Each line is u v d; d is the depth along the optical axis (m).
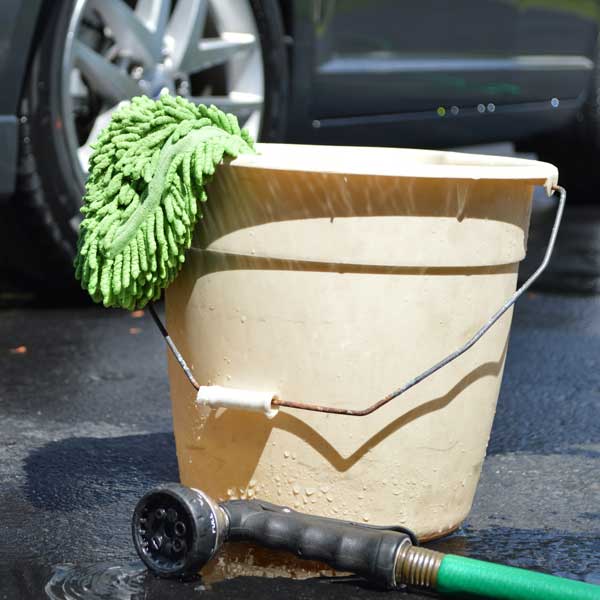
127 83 4.18
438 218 2.11
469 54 5.60
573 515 2.59
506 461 2.94
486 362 2.28
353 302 2.12
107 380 3.57
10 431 3.06
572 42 6.40
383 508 2.23
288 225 2.11
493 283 2.24
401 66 5.18
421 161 2.65
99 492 2.64
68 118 3.97
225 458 2.27
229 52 4.48
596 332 4.43
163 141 2.21
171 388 2.40
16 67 3.76
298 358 2.15
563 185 7.60
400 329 2.14
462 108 5.64
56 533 2.38
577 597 1.92
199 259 2.23
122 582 2.14
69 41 3.92
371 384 2.15
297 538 2.11
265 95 4.59
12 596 2.08
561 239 6.47
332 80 4.88
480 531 2.47
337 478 2.20
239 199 2.14
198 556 2.07
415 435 2.20
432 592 2.10
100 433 3.08
